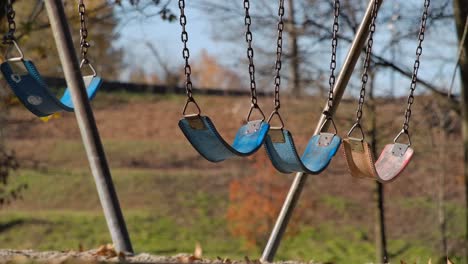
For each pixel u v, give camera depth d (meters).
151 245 31.47
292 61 20.38
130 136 45.03
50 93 8.75
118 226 9.07
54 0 9.34
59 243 31.31
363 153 8.78
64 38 9.30
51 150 41.34
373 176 8.77
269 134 8.64
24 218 33.47
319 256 30.95
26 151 40.59
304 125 25.02
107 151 42.56
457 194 31.97
